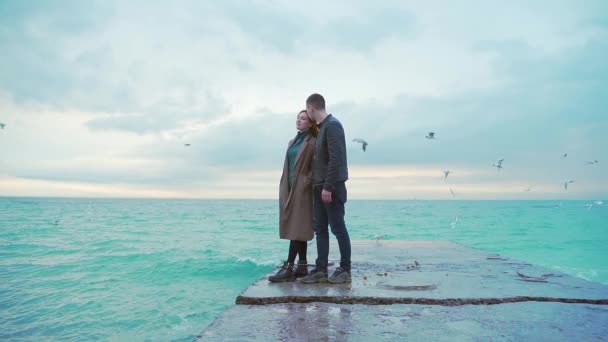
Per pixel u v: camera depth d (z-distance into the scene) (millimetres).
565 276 4355
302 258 4125
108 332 6746
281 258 16078
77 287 10250
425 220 47250
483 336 2307
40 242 20922
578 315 2795
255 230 31344
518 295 3326
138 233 27562
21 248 18391
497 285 3797
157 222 41250
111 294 9492
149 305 8492
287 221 4000
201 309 8203
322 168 3787
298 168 3998
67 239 22734
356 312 2854
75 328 6914
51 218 46469
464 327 2488
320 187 3838
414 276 4305
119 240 22469
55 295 9281
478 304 3125
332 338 2250
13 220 41531
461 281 4008
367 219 49406
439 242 8531
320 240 3930
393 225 38531
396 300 3139
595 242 25375
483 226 37812
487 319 2678
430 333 2359
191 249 18703
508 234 30328
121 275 12242
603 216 59969
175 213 67000
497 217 55875
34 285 10430
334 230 3855
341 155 3650
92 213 63156
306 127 4062
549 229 34656
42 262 14383
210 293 9875
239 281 11734
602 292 3490
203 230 31156
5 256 15938
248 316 2732
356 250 7051
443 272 4613
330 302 3174
